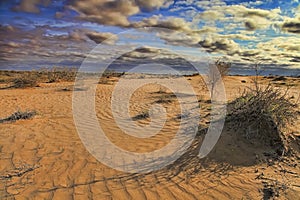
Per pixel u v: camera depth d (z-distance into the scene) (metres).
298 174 4.05
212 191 3.55
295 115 5.87
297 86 15.73
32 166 4.27
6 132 6.03
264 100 5.68
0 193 3.48
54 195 3.45
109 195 3.46
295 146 4.91
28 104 9.65
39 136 5.77
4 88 15.41
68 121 7.07
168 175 4.02
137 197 3.42
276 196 3.41
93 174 4.04
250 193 3.49
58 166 4.30
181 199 3.38
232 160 4.48
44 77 19.78
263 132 5.17
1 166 4.27
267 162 4.43
